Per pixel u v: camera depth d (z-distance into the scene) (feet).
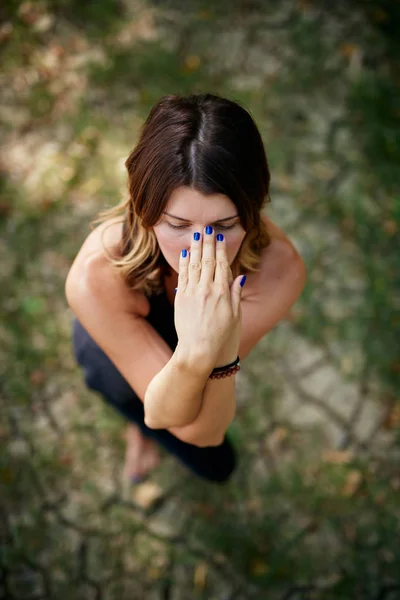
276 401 8.99
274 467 8.61
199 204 3.46
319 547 8.19
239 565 8.07
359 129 11.15
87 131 10.71
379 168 10.82
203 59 11.62
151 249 4.14
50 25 11.62
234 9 12.15
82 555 8.04
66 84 11.15
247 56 11.73
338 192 10.55
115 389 5.82
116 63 11.34
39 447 8.57
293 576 8.04
